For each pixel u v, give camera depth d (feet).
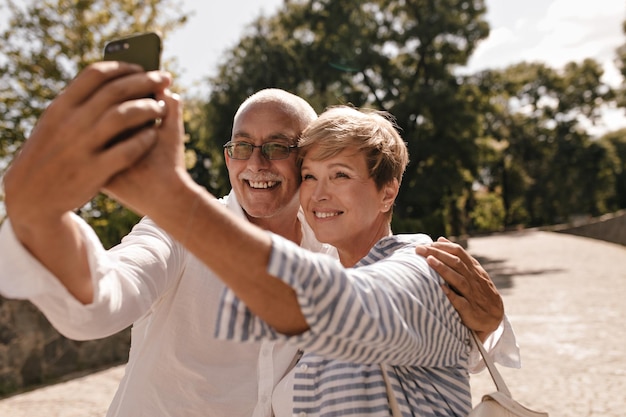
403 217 90.89
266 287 2.96
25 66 35.73
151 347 5.92
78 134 2.50
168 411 5.86
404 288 3.78
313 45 85.76
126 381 5.96
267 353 5.94
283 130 6.84
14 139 37.24
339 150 4.71
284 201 7.00
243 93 81.41
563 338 26.48
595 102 153.99
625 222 106.83
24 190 2.62
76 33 35.42
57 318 3.22
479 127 85.71
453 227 117.60
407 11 88.38
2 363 21.52
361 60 83.51
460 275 4.34
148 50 2.93
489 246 99.96
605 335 26.61
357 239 5.03
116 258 4.75
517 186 165.48
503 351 5.62
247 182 6.98
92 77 2.59
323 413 4.22
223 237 2.84
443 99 80.18
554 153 157.79
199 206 2.81
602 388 18.84
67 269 3.06
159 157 2.79
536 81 151.64
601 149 160.04
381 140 4.79
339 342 3.27
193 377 5.91
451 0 86.48
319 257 3.16
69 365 23.89
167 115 2.86
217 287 5.94
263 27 88.02
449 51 88.84
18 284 2.88
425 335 3.82
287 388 5.52
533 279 51.13
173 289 5.86
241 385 6.10
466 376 4.59
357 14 86.79
